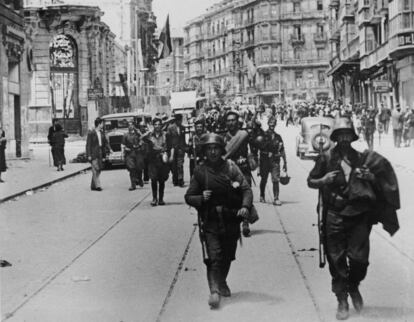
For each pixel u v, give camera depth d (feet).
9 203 60.18
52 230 44.55
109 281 29.84
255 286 28.50
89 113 176.35
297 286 28.32
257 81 393.91
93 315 24.62
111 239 40.83
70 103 181.37
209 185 25.70
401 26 147.64
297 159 104.99
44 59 174.09
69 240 40.60
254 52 400.47
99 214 52.11
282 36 385.09
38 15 172.14
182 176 72.33
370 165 23.70
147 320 23.90
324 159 24.00
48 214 52.54
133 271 31.78
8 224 47.42
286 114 266.36
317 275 30.22
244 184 25.85
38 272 31.89
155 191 56.75
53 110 180.75
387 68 179.42
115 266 32.96
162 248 37.47
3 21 106.32
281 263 32.89
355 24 236.22
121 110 186.19
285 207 53.47
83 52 182.09
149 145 56.70
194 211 52.75
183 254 35.63
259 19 391.24
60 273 31.65
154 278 30.22
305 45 382.22
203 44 484.33
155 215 51.03
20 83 117.19
